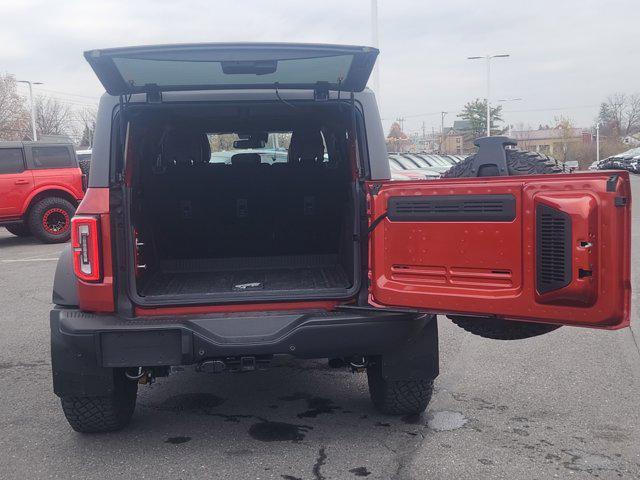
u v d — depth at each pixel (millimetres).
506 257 3494
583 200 3225
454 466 3801
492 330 3916
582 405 4711
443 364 5688
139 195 4254
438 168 24078
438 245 3709
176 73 3826
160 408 4812
